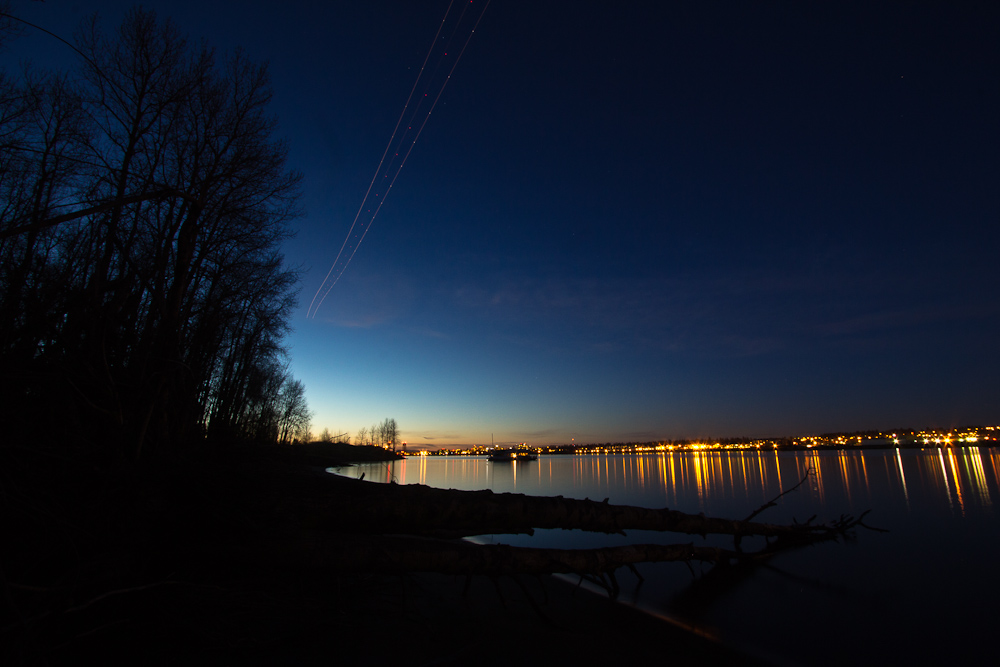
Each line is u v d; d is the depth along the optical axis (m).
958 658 5.71
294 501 6.38
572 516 7.77
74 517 4.85
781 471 49.81
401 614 6.00
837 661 5.62
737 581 9.15
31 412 5.93
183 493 5.41
